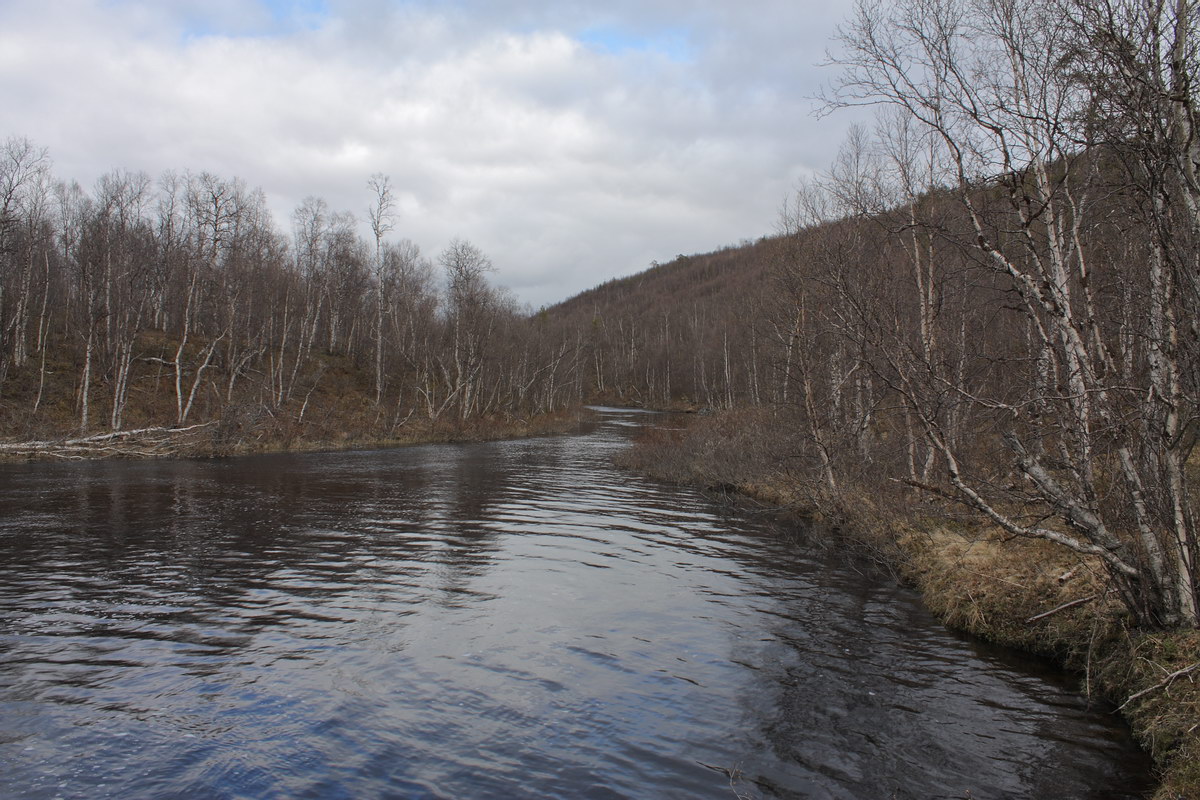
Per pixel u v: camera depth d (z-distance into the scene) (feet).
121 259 139.23
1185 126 23.48
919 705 25.61
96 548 47.88
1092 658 27.71
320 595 37.93
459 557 47.21
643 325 427.33
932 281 48.88
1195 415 23.35
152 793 19.16
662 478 93.30
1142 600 25.44
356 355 207.62
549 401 233.55
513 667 28.58
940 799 19.67
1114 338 28.68
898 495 52.26
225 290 155.84
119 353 138.92
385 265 193.16
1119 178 26.20
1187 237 23.50
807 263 60.59
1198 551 24.27
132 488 75.46
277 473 91.86
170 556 45.85
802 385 63.05
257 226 171.53
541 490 80.74
